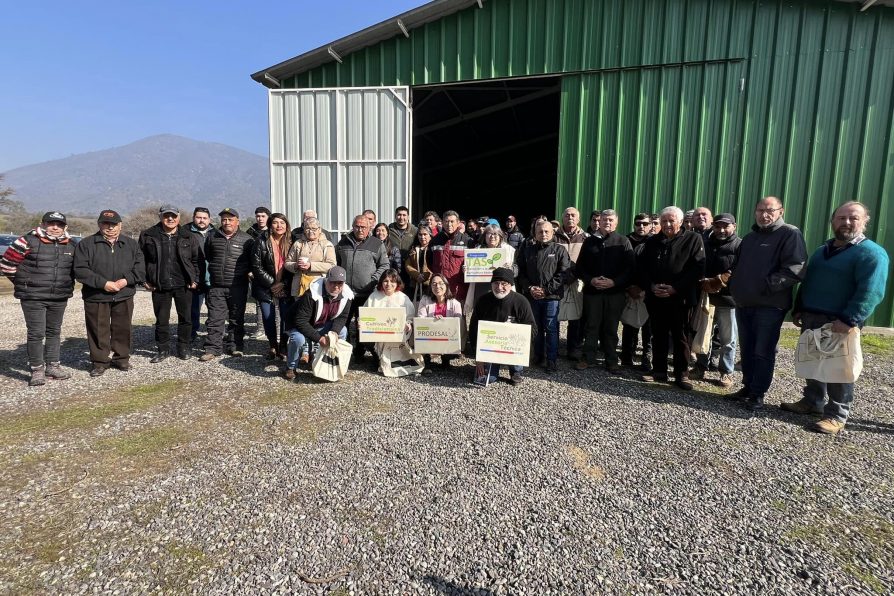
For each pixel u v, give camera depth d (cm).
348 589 188
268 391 421
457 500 250
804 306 367
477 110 1150
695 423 358
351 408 381
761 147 717
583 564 203
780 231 372
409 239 629
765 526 233
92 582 190
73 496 252
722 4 707
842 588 192
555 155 1664
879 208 693
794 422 364
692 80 727
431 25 797
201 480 268
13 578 192
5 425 341
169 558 205
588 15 750
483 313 457
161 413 367
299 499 250
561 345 629
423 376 474
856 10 671
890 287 699
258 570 198
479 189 2284
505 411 379
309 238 498
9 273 411
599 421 359
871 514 245
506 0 770
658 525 232
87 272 441
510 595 186
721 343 450
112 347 475
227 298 526
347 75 839
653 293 440
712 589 191
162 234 502
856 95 684
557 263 479
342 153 843
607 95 759
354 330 556
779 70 700
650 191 761
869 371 503
